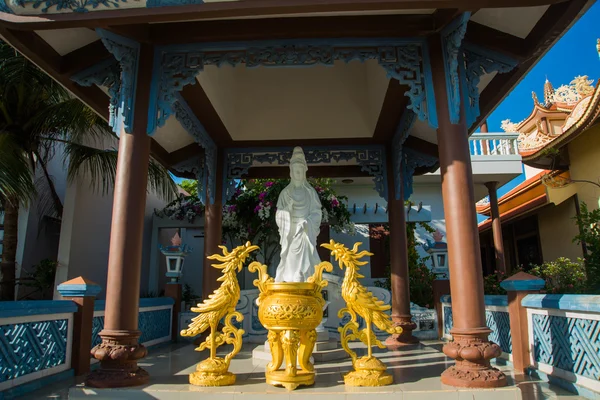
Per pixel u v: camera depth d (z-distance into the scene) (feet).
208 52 17.06
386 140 27.09
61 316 16.92
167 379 15.10
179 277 28.68
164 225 41.37
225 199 27.07
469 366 13.58
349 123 26.32
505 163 40.63
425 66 16.52
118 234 15.11
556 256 44.14
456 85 15.37
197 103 21.91
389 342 24.20
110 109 17.01
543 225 47.11
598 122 33.47
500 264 41.27
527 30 16.22
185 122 22.17
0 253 33.50
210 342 14.58
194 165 27.40
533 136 47.44
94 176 33.73
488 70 16.65
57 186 37.14
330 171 29.89
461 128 15.44
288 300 14.15
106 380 13.76
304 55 16.85
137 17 13.50
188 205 40.37
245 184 37.52
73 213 33.14
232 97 25.48
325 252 42.32
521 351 17.46
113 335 14.23
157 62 16.93
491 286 31.83
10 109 29.78
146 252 41.06
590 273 21.98
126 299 14.69
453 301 14.39
